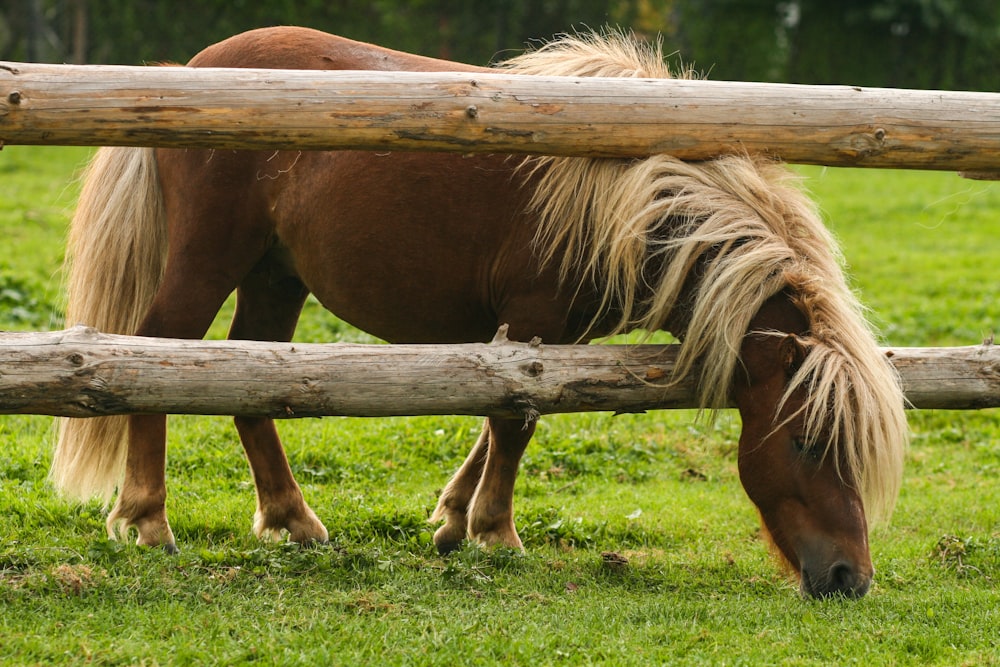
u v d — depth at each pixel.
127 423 6.26
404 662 4.37
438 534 6.48
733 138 5.29
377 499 7.41
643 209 5.29
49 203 17.00
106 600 4.88
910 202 22.12
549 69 5.83
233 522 6.70
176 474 7.74
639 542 6.92
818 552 5.07
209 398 4.82
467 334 6.20
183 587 5.12
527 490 8.01
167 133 4.78
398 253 5.89
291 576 5.48
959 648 4.79
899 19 30.23
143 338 4.85
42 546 5.72
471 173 5.75
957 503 7.92
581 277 5.62
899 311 13.55
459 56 26.77
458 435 8.81
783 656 4.60
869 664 4.53
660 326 5.66
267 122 4.82
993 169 5.44
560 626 4.88
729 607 5.24
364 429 8.92
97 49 24.78
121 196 6.23
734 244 5.32
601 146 5.19
